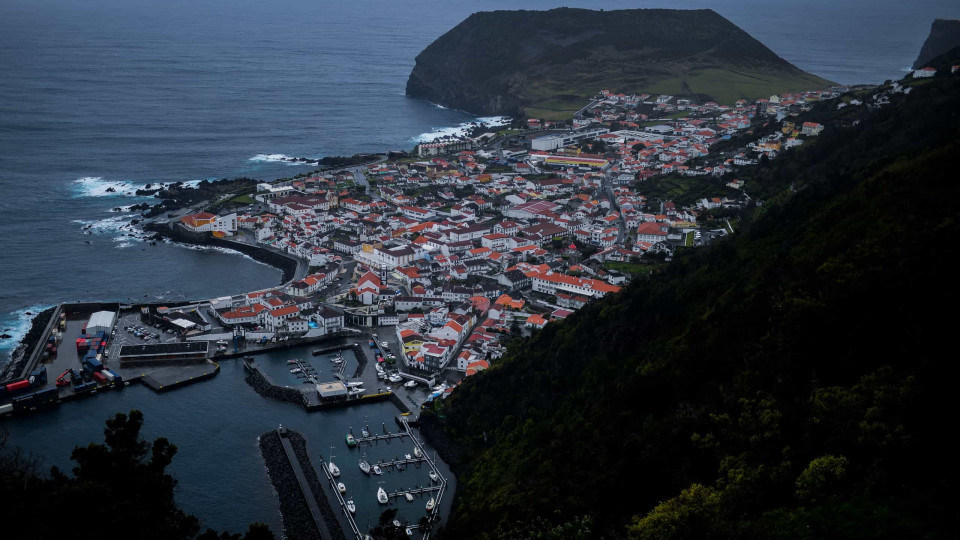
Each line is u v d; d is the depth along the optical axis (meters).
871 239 180.25
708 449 152.00
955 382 132.50
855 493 124.00
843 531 117.56
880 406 134.38
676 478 150.75
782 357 161.12
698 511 131.88
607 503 154.38
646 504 151.25
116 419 132.50
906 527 114.25
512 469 197.00
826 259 185.38
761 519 127.12
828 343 158.25
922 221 178.75
